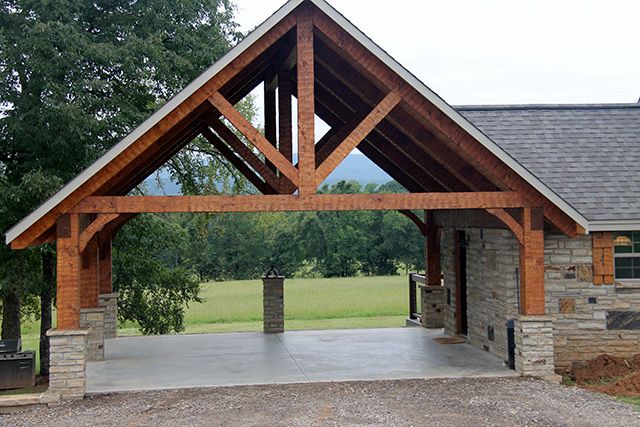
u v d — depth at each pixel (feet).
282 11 34.42
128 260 69.36
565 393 34.55
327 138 51.06
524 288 37.99
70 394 34.86
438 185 49.32
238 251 176.86
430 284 56.59
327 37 35.53
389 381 37.32
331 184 199.52
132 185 48.49
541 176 44.27
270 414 31.17
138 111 55.98
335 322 83.15
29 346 78.84
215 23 60.80
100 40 55.31
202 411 31.94
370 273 172.55
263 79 49.80
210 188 72.23
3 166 54.13
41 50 48.85
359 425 29.22
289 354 45.73
